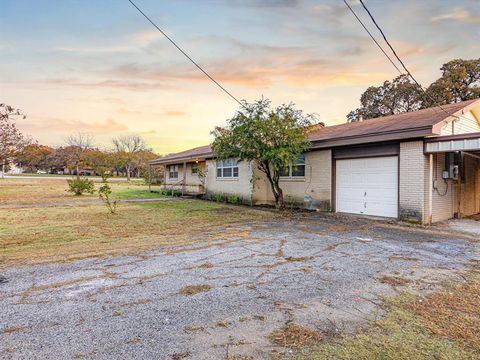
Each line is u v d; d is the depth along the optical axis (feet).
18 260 16.38
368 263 16.12
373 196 33.04
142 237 22.65
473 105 32.76
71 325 9.30
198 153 59.98
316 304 10.94
